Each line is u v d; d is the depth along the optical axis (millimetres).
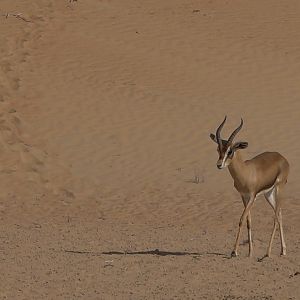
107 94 92938
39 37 106062
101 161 77938
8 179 73188
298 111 89688
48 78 95938
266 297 37562
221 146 43469
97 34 108188
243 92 94500
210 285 39906
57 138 82625
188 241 52219
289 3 122500
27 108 88625
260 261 44781
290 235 54688
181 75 98500
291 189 70250
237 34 110125
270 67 101000
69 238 53750
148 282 40656
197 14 116500
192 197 68688
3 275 42656
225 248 49375
